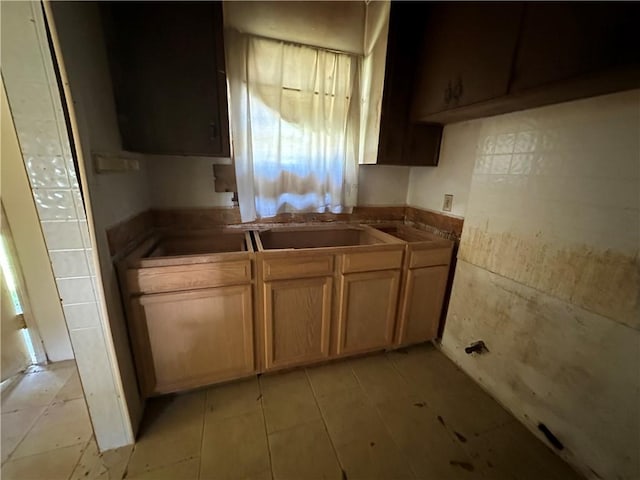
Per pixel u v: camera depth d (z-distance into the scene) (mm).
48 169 900
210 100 1332
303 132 1749
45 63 831
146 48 1217
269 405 1467
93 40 1074
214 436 1291
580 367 1145
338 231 2033
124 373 1195
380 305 1723
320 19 1602
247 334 1488
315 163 1825
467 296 1688
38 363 1694
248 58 1528
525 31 999
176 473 1135
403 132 1730
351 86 1765
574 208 1125
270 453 1224
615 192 996
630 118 947
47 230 947
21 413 1383
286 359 1620
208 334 1425
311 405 1474
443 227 1886
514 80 1052
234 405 1459
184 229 1764
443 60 1404
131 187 1398
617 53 767
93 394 1136
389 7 1472
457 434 1341
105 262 1086
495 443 1302
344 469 1170
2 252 1491
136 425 1280
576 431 1174
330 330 1664
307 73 1662
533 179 1274
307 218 1983
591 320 1096
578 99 1083
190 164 1705
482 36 1175
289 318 1554
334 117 1776
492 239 1497
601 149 1027
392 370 1746
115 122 1229
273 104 1634
